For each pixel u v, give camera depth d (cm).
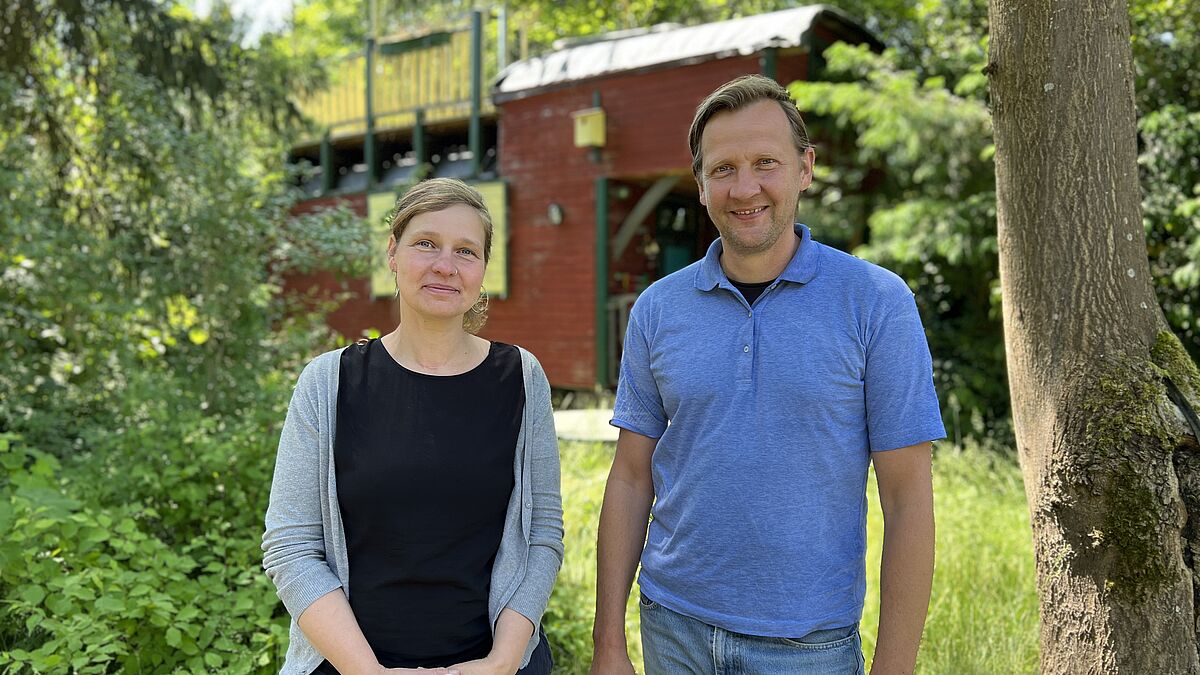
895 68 927
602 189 968
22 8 682
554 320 1017
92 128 718
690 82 895
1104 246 224
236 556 339
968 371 771
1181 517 207
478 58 1061
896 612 174
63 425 542
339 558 176
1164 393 214
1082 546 217
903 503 176
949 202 797
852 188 988
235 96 826
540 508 193
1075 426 220
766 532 175
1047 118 226
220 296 641
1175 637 206
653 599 193
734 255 188
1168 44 724
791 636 174
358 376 184
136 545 329
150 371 593
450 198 186
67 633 256
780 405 176
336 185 1252
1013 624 348
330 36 2356
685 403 185
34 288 578
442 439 179
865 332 176
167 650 283
